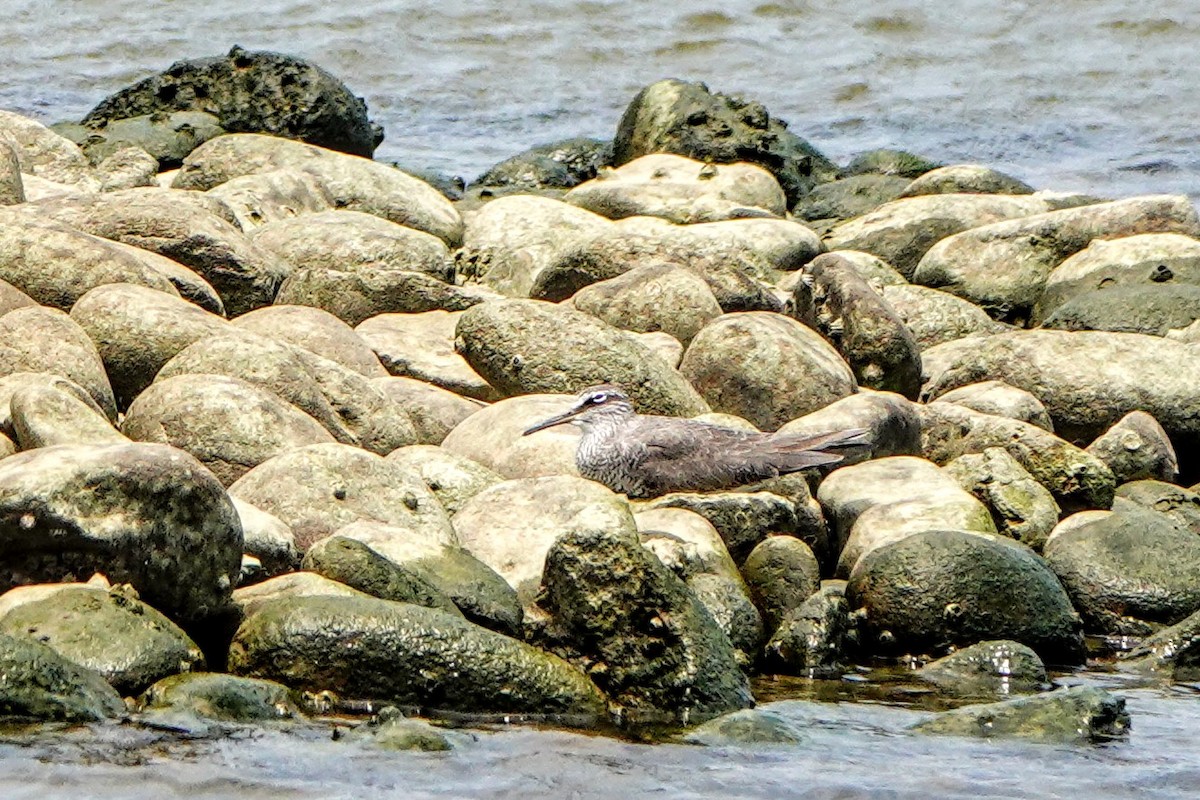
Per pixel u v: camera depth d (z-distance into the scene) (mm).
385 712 24625
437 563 28094
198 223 42469
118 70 86812
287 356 35188
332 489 30391
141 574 25391
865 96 85125
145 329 36219
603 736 25266
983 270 51375
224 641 26344
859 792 23641
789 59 89562
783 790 23594
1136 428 39281
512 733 25047
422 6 93500
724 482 31109
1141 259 49031
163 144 62469
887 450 37375
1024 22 92562
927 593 30344
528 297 48438
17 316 34969
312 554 27547
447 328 41781
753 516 32219
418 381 38469
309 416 33812
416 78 86812
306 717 24656
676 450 31578
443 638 25484
